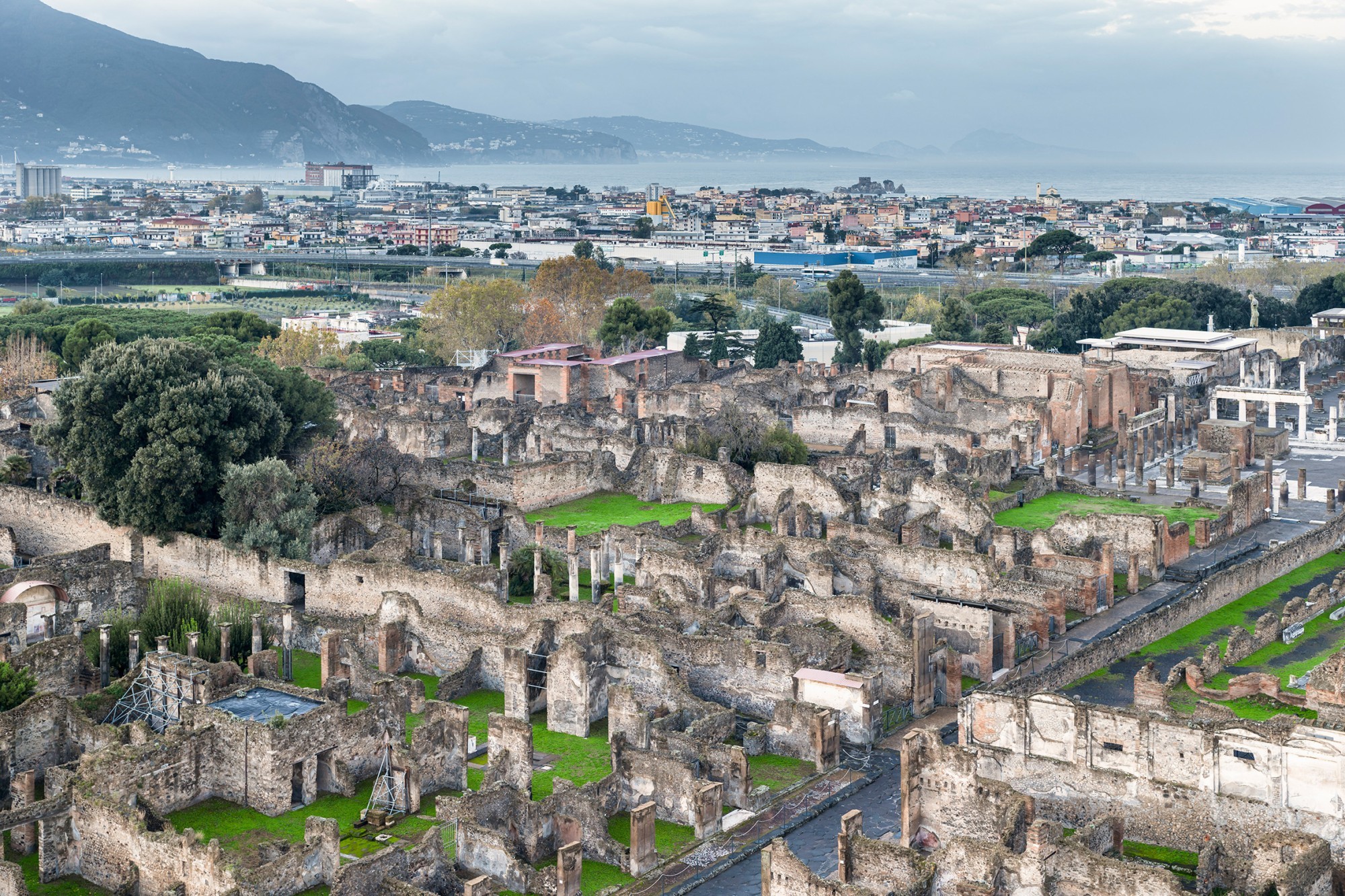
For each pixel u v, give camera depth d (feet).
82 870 322.14
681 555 517.14
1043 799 346.33
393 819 347.36
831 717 392.06
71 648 423.23
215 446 541.75
